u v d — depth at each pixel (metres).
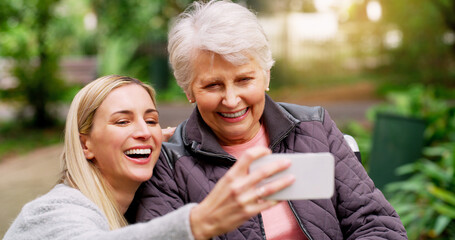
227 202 0.98
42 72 9.47
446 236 3.27
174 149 1.70
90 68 15.86
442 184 3.52
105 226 1.35
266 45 1.54
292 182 1.01
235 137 1.65
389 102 11.41
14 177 5.59
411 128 3.87
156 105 1.61
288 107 1.77
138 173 1.50
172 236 1.03
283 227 1.65
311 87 15.39
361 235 1.60
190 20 1.56
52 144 7.87
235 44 1.44
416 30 14.40
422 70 15.18
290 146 1.69
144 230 1.07
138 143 1.48
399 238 1.57
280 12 15.88
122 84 1.51
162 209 1.61
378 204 1.64
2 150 7.38
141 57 15.89
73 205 1.34
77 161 1.47
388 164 3.96
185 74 1.57
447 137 4.58
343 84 16.05
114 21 13.12
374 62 17.94
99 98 1.47
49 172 5.75
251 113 1.60
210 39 1.44
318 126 1.71
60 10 10.30
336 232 1.60
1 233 3.67
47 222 1.28
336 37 17.77
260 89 1.55
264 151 1.00
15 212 4.26
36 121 9.66
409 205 3.36
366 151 4.55
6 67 9.49
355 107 10.82
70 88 10.22
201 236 1.01
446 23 8.08
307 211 1.58
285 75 15.76
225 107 1.54
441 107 4.92
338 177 1.66
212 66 1.49
